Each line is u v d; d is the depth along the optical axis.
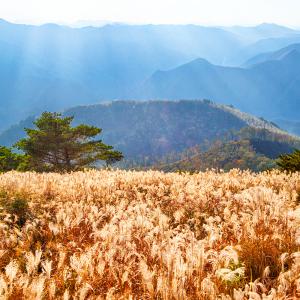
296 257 4.14
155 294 3.95
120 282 4.50
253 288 3.66
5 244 6.13
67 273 4.85
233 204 8.52
